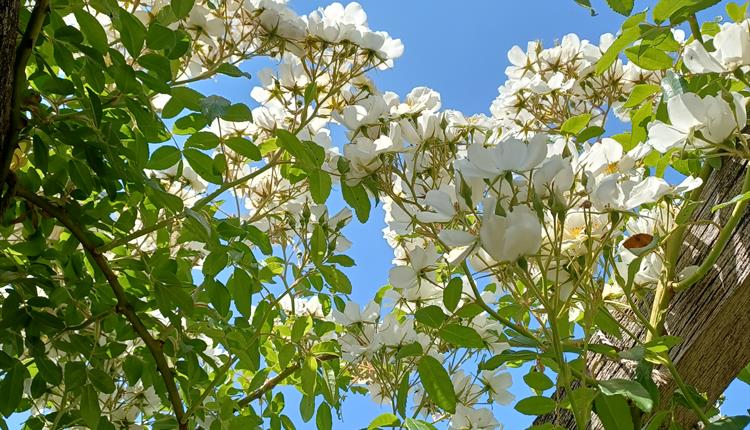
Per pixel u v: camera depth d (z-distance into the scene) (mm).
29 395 1245
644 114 1184
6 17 831
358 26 1288
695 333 1079
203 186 1411
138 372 1166
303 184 1378
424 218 984
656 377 1072
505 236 913
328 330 1350
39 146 1015
